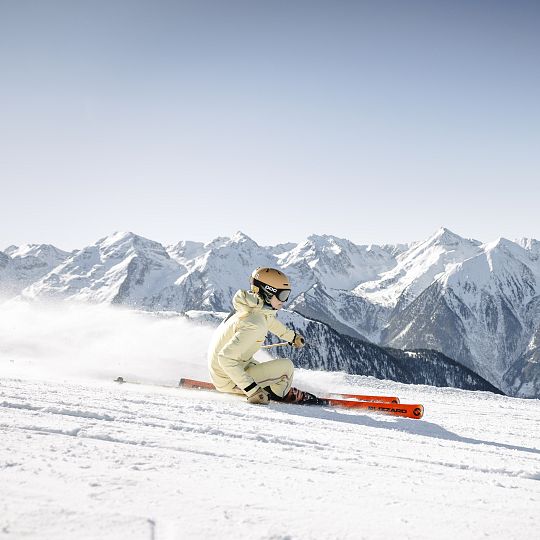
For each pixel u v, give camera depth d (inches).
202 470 96.9
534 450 186.9
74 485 79.3
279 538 65.3
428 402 422.3
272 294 257.1
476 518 81.0
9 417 136.2
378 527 73.0
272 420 182.7
